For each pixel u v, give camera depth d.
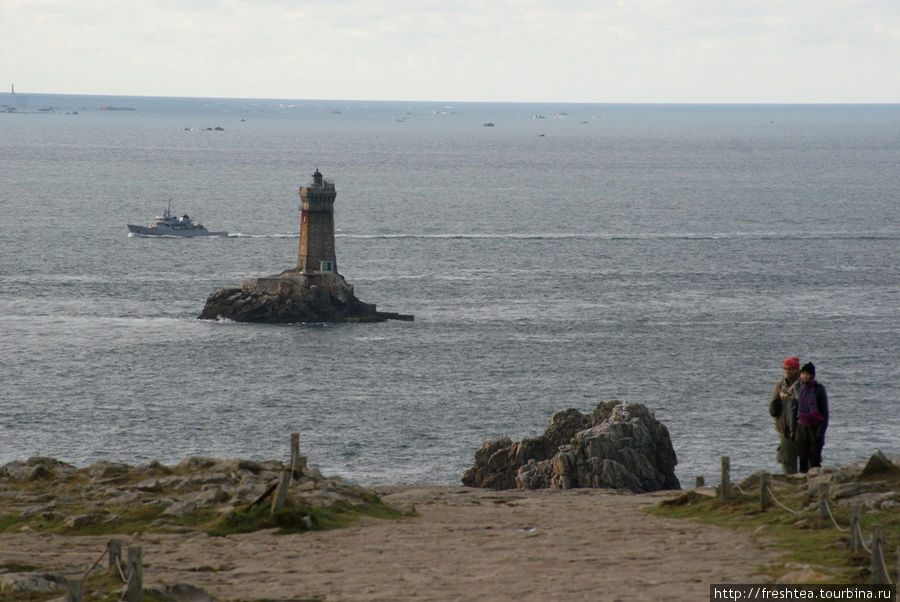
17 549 110.31
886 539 99.62
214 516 122.50
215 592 91.06
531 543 110.31
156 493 136.88
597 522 123.00
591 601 85.44
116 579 94.62
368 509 129.62
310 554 106.00
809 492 122.62
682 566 97.31
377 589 91.31
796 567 94.00
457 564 100.75
